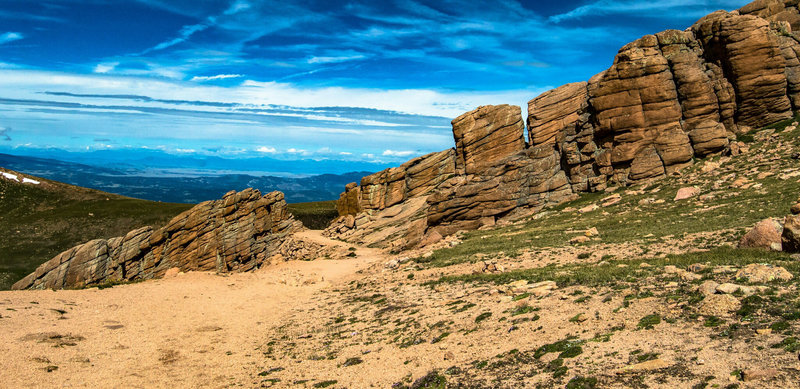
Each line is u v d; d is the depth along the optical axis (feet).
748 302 65.05
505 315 87.10
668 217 173.27
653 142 250.78
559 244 159.12
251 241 292.81
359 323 110.01
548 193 263.70
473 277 131.85
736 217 147.33
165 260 287.89
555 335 72.02
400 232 297.74
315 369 82.38
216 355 96.22
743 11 276.62
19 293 140.26
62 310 120.26
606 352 61.05
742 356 51.21
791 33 252.83
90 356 88.33
